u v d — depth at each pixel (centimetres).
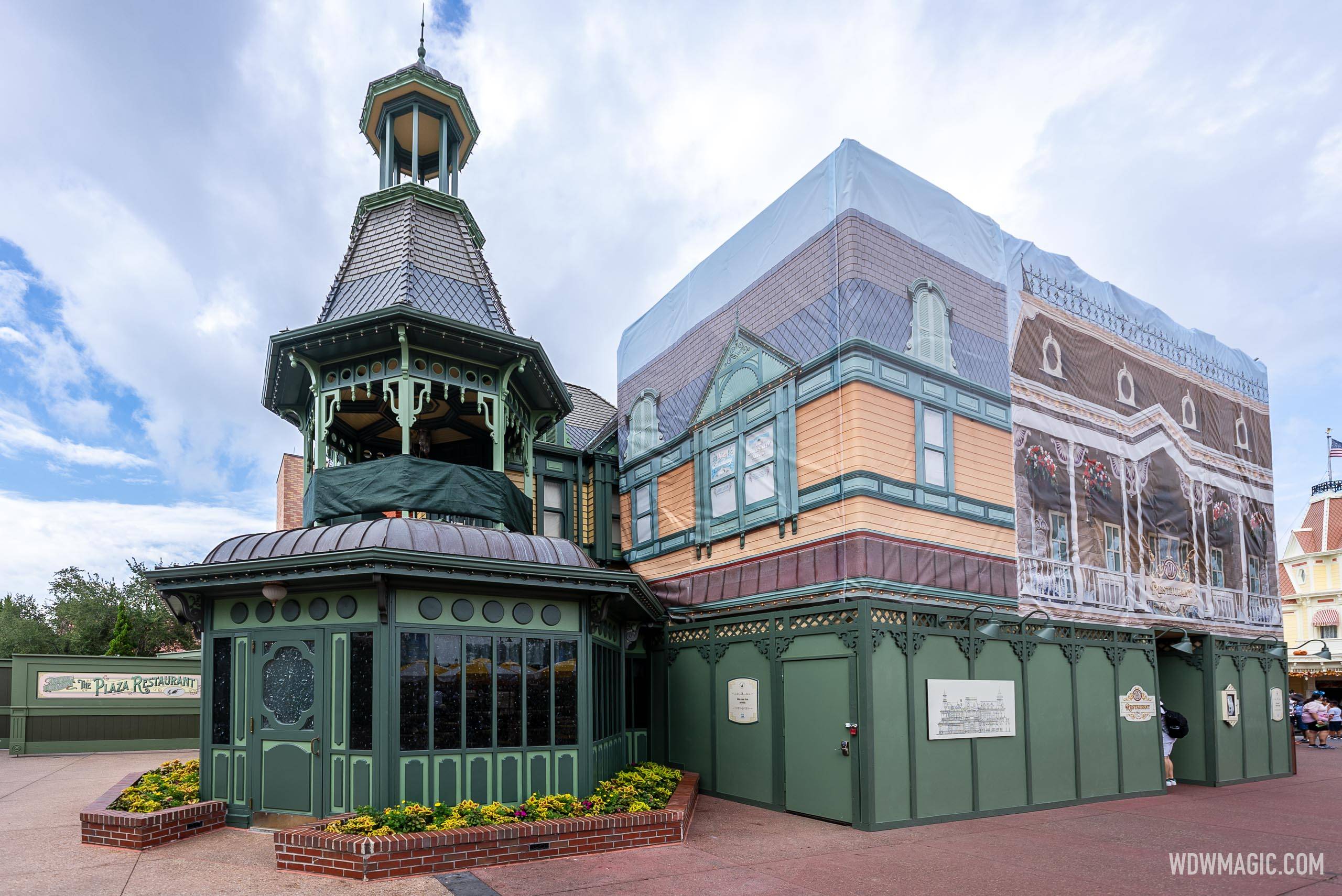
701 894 752
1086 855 930
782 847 946
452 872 792
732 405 1456
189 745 2006
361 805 894
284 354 1239
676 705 1430
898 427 1220
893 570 1165
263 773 955
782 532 1295
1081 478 1502
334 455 1508
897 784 1073
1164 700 1714
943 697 1145
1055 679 1317
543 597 1029
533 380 1362
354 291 1331
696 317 1599
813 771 1127
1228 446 1908
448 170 1503
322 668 940
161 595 995
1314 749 2481
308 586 947
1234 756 1653
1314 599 4566
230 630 1006
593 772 1071
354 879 755
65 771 1565
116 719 1942
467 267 1388
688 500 1560
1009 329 1421
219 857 830
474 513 1184
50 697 1886
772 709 1203
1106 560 1509
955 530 1259
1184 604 1669
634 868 831
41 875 770
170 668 2016
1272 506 2025
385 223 1396
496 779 955
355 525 997
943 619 1173
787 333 1336
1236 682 1714
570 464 1859
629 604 1196
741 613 1302
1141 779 1418
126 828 864
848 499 1166
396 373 1215
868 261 1233
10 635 3903
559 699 1020
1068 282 1572
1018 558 1340
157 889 727
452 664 949
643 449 1742
